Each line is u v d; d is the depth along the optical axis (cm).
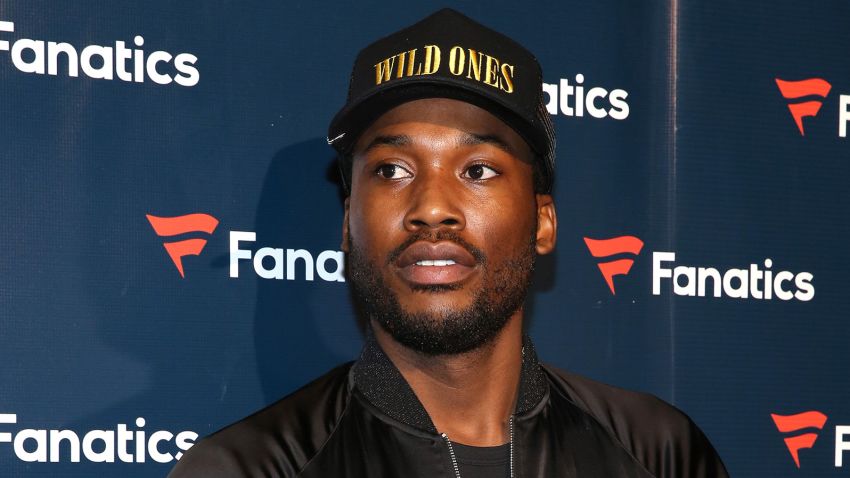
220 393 204
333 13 216
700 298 233
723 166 237
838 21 246
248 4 211
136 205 201
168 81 204
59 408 194
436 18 170
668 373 230
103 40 201
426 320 158
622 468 175
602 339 228
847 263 243
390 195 163
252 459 159
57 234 196
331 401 172
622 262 230
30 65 196
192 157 205
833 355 240
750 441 233
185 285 204
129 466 198
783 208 240
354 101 164
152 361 200
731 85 239
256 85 210
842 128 245
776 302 238
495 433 170
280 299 210
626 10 235
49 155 196
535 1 229
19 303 193
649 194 233
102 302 198
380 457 164
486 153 164
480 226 160
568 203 228
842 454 238
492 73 164
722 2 240
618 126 232
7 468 191
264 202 210
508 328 170
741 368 234
